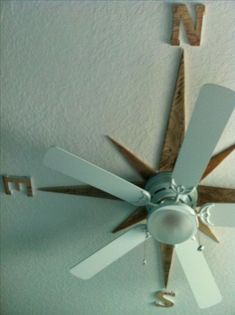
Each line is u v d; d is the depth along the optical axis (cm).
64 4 165
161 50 174
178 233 185
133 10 166
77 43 174
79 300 270
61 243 241
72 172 175
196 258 197
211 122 153
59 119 194
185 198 187
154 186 195
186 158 166
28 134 199
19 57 178
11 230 237
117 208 220
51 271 254
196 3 163
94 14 167
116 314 278
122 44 174
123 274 251
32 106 191
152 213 180
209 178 207
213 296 211
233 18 165
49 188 216
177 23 167
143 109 189
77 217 228
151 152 201
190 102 187
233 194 207
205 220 191
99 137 199
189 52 174
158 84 182
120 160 205
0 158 208
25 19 169
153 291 260
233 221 189
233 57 174
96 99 188
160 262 242
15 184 217
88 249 242
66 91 186
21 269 255
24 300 273
